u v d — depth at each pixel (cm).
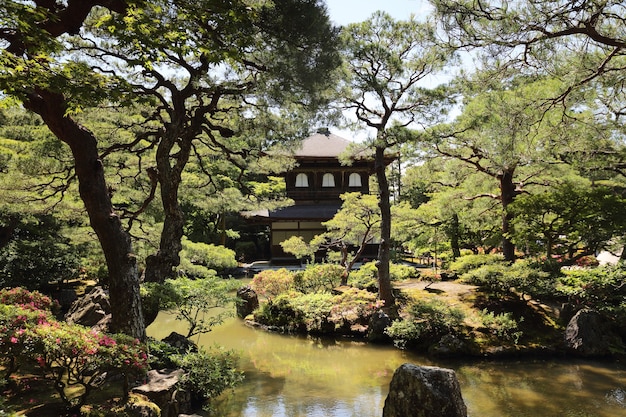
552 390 882
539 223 1405
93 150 754
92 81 581
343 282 1745
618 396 849
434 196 2170
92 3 648
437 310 1209
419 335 1163
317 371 1012
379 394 862
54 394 612
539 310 1309
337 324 1309
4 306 525
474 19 758
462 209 1777
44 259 1569
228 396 838
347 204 1802
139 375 630
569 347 1113
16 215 1438
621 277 1266
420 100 1332
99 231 747
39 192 1281
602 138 1135
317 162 3106
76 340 497
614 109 1145
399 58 1320
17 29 522
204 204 1650
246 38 655
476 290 1516
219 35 677
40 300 872
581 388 894
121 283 743
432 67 1294
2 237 1598
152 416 570
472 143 1435
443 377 622
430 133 1280
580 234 1351
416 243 2158
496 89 1025
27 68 528
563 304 1286
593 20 675
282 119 1349
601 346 1091
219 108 1352
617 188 1712
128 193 1477
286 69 901
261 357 1127
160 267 1064
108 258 747
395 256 2503
